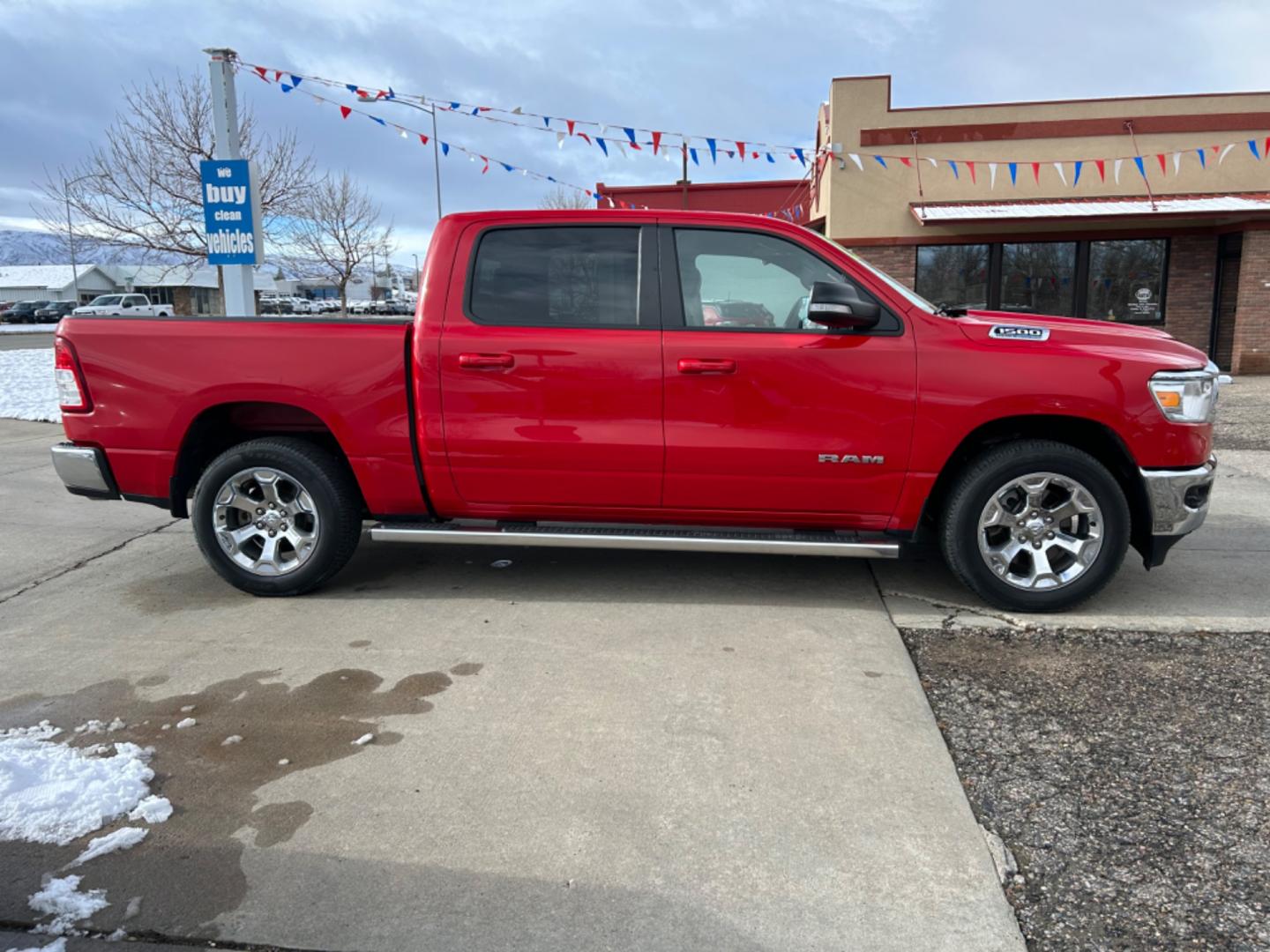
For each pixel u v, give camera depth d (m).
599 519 4.53
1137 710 3.37
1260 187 15.93
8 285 83.69
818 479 4.25
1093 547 4.22
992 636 4.09
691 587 4.80
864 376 4.14
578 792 2.85
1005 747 3.13
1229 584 4.80
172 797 2.84
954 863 2.51
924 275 17.06
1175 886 2.41
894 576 4.97
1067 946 2.21
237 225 9.95
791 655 3.89
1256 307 15.73
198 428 4.62
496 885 2.43
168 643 4.07
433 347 4.31
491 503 4.52
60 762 2.97
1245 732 3.21
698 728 3.25
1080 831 2.65
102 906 2.35
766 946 2.21
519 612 4.43
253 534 4.64
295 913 2.32
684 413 4.23
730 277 4.33
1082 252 16.62
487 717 3.35
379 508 4.58
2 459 8.62
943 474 4.39
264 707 3.44
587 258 4.37
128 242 17.83
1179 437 4.11
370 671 3.76
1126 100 15.96
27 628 4.27
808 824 2.68
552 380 4.27
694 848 2.58
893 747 3.12
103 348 4.53
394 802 2.81
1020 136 16.34
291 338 4.43
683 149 11.94
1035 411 4.11
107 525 6.29
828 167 17.05
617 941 2.22
